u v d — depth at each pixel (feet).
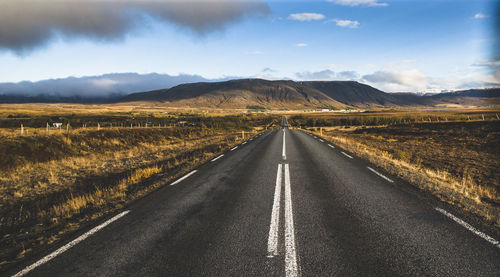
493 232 11.66
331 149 45.42
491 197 18.48
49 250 10.64
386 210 14.53
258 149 45.65
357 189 19.10
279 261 9.41
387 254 9.79
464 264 9.12
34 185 22.40
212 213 14.40
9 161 31.37
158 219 13.69
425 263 9.20
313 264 9.17
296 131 123.03
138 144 59.26
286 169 27.12
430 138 75.72
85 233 12.14
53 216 14.67
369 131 115.03
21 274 8.99
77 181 23.58
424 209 14.70
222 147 49.83
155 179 23.17
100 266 9.37
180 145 56.75
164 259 9.73
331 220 13.14
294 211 14.47
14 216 15.10
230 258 9.66
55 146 40.83
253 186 20.20
